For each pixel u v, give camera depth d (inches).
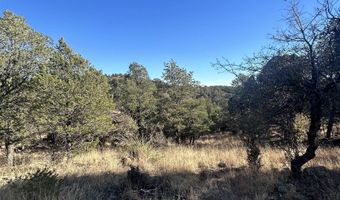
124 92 1026.1
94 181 346.9
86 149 566.9
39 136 577.6
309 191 275.3
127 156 498.9
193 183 335.0
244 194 291.0
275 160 416.5
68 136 553.0
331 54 257.8
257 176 331.3
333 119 287.6
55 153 536.7
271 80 279.9
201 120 986.7
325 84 266.1
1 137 525.7
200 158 475.2
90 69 601.3
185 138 1012.5
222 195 287.7
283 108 290.5
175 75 990.4
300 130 349.1
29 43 533.6
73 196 248.2
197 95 1073.5
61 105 543.8
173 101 987.9
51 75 555.5
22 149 669.9
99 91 593.0
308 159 297.9
